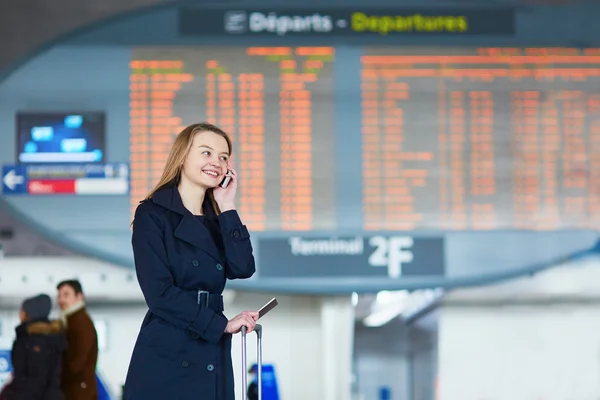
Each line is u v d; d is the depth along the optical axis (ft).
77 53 32.48
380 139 32.76
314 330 34.14
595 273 34.60
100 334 33.19
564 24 33.32
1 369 31.12
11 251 32.94
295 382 33.94
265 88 32.60
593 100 33.30
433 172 32.78
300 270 32.32
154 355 11.29
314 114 32.71
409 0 33.14
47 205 32.04
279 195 32.45
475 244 32.71
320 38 32.78
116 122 32.32
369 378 62.23
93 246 31.96
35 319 22.25
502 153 33.01
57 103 32.32
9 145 32.14
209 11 32.71
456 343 35.19
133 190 32.14
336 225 32.48
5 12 33.06
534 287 34.81
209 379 11.37
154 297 11.30
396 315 52.75
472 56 33.14
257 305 34.24
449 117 32.99
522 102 33.14
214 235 12.11
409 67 32.94
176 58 32.58
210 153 11.80
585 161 33.17
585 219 33.01
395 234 32.53
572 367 34.94
